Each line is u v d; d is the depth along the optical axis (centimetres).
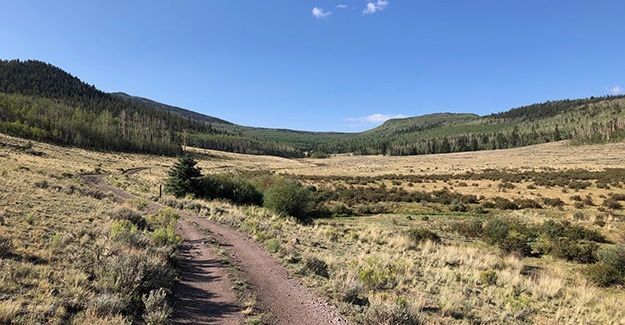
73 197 2172
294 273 1079
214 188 3866
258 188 4262
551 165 7600
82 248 962
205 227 1852
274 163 14325
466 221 2842
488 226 2388
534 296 1085
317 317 736
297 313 750
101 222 1448
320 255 1395
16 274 684
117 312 595
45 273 713
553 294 1118
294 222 2530
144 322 607
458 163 9975
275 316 718
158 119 19000
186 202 2869
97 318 567
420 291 1027
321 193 4697
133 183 4788
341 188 5403
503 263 1580
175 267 999
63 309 571
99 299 606
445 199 4131
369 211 3712
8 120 9494
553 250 1853
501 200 3869
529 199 3834
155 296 658
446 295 978
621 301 1155
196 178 3800
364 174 8019
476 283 1213
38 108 11856
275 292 880
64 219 1364
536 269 1583
